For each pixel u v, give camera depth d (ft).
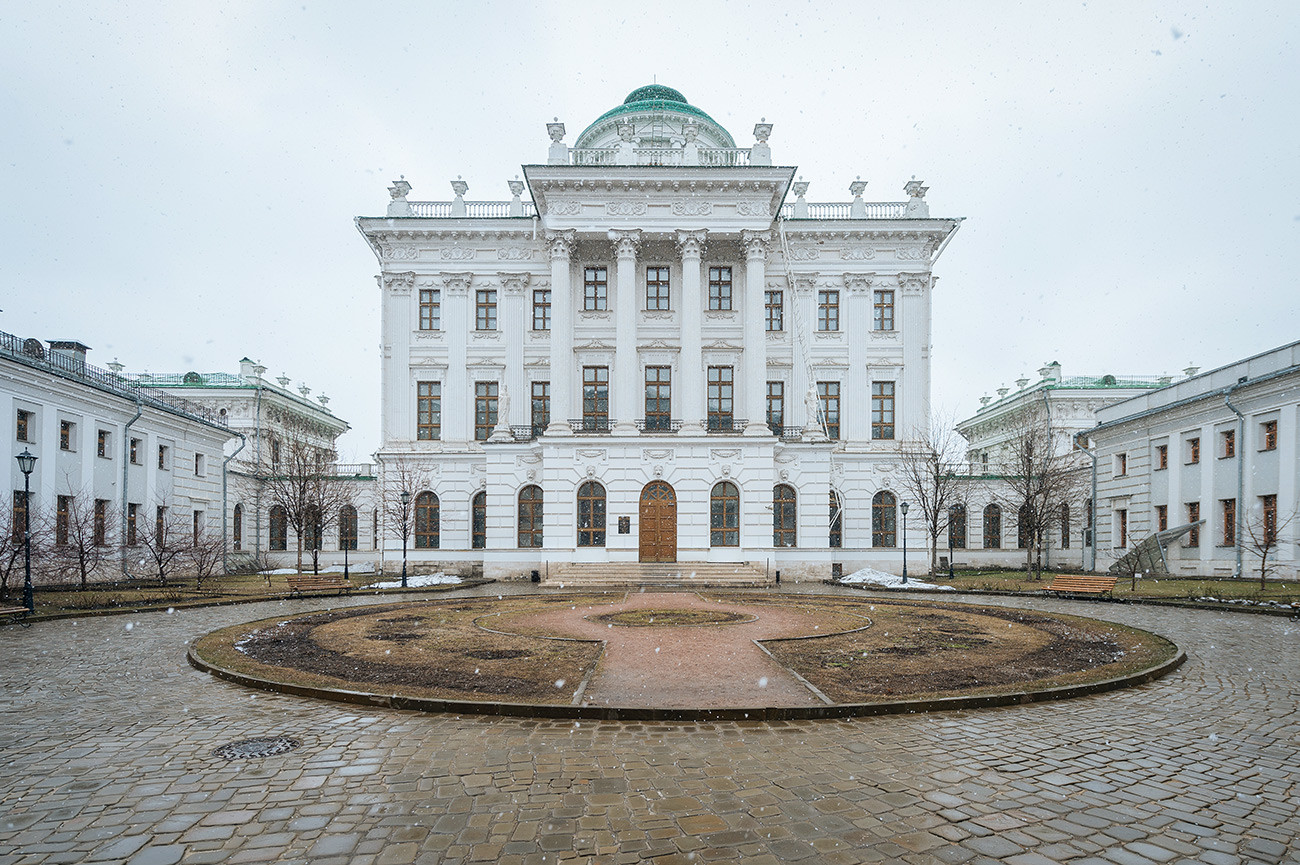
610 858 16.84
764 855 16.99
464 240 137.28
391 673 36.09
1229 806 19.93
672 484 117.08
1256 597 72.90
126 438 109.60
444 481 132.57
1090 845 17.53
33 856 17.02
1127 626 55.72
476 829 18.40
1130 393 174.50
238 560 142.31
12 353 86.94
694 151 130.62
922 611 66.69
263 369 182.39
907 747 24.91
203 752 24.63
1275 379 92.48
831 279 138.00
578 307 133.90
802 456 120.98
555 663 38.50
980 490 150.00
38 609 68.74
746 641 46.32
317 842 17.71
